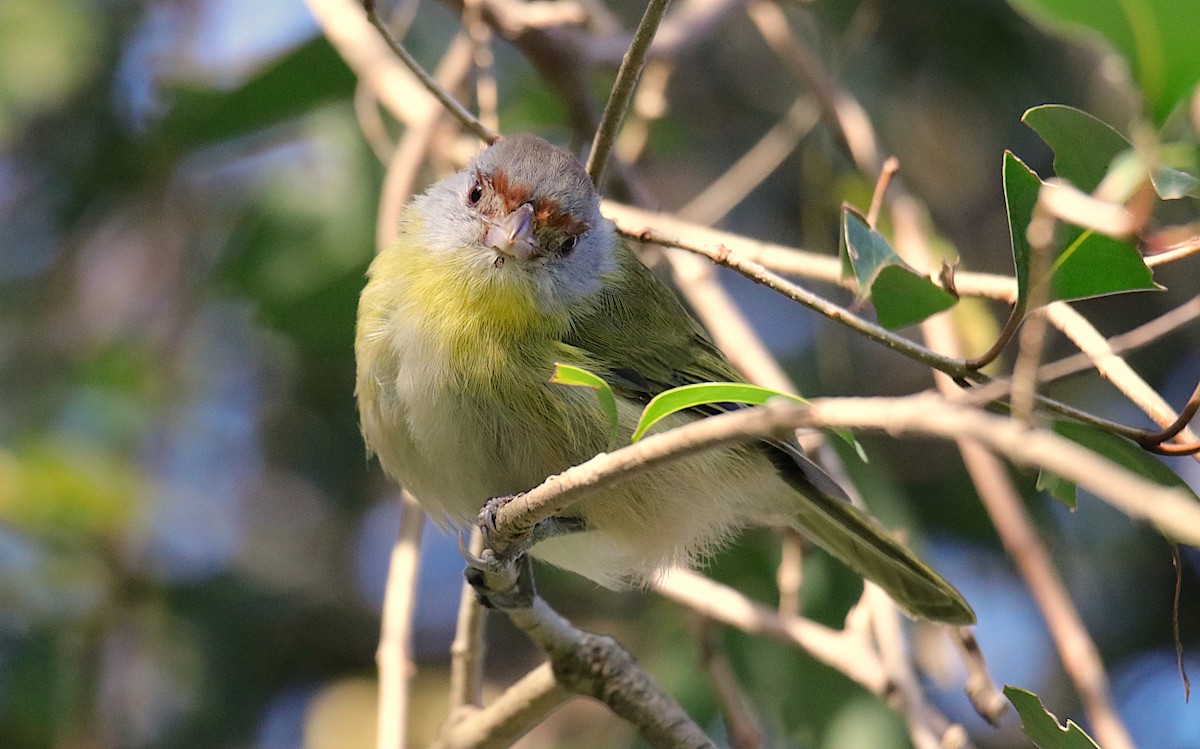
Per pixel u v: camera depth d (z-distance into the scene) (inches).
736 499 336.5
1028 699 237.1
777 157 429.1
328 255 441.1
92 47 488.1
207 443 516.7
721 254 262.1
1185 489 235.6
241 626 488.4
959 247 509.7
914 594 334.6
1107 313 486.3
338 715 483.8
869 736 380.5
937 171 507.5
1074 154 227.1
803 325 495.2
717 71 525.7
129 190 498.3
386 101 375.2
